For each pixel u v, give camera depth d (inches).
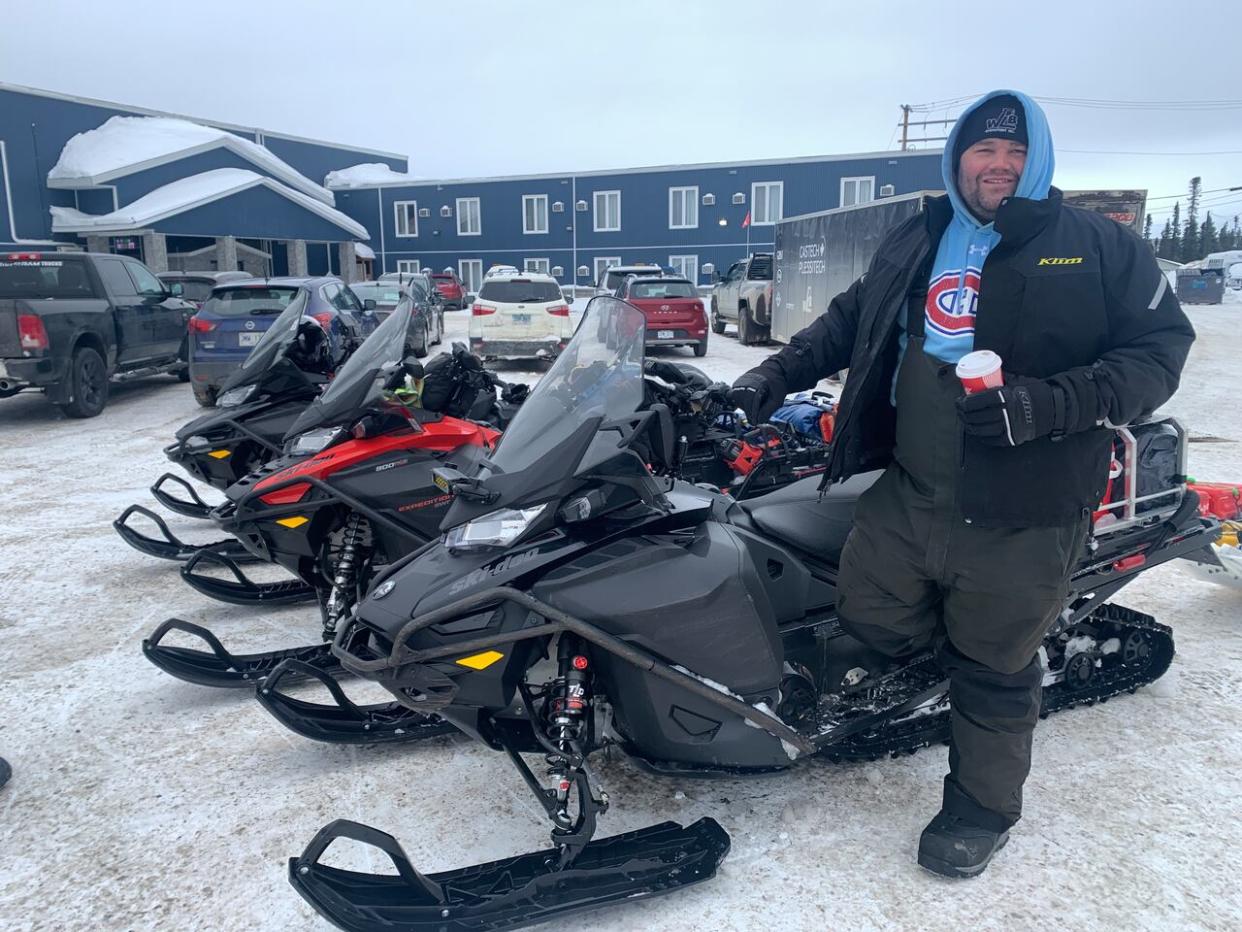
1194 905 100.1
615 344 109.6
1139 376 86.0
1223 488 175.0
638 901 99.5
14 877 107.4
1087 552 122.0
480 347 604.1
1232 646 168.2
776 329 689.0
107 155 1064.2
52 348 394.6
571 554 99.3
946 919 98.6
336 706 147.9
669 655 98.8
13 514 267.3
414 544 159.0
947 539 97.7
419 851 112.0
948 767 129.2
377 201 1589.6
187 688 158.6
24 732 142.5
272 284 424.5
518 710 105.0
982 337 93.4
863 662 121.6
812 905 101.3
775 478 154.6
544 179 1509.6
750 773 109.7
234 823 118.3
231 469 212.4
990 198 93.8
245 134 1498.5
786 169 1412.4
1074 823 115.2
